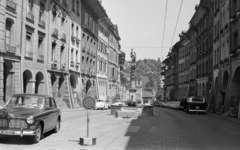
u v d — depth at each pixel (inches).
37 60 1253.1
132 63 2947.8
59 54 1504.7
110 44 2832.2
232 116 1095.0
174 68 3447.3
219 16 1473.9
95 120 820.0
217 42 1529.3
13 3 1053.2
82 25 1894.7
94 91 2206.0
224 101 1305.4
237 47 1090.7
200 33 2124.8
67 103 1568.7
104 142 426.0
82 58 1943.9
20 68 1109.7
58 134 495.8
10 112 382.9
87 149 366.3
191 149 380.8
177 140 460.1
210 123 829.2
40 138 417.1
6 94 1051.9
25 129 376.2
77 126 636.7
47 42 1360.7
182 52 3009.4
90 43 2112.5
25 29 1149.7
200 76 2063.2
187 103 1471.5
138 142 431.8
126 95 3971.5
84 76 1951.3
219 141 461.1
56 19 1470.2
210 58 1738.4
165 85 4264.3
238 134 569.3
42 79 1312.7
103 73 2516.0
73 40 1726.1
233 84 1181.1
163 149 376.2
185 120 926.4
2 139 417.7
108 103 2037.4
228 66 1259.8
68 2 1641.2
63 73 1556.3
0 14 973.8
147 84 6638.8
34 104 440.1
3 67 1000.2
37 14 1253.7
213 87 1600.6
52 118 468.4
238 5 1112.8
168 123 786.2
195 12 2058.3
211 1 1679.4
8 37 1053.8
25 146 373.4
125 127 650.8
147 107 1149.1
